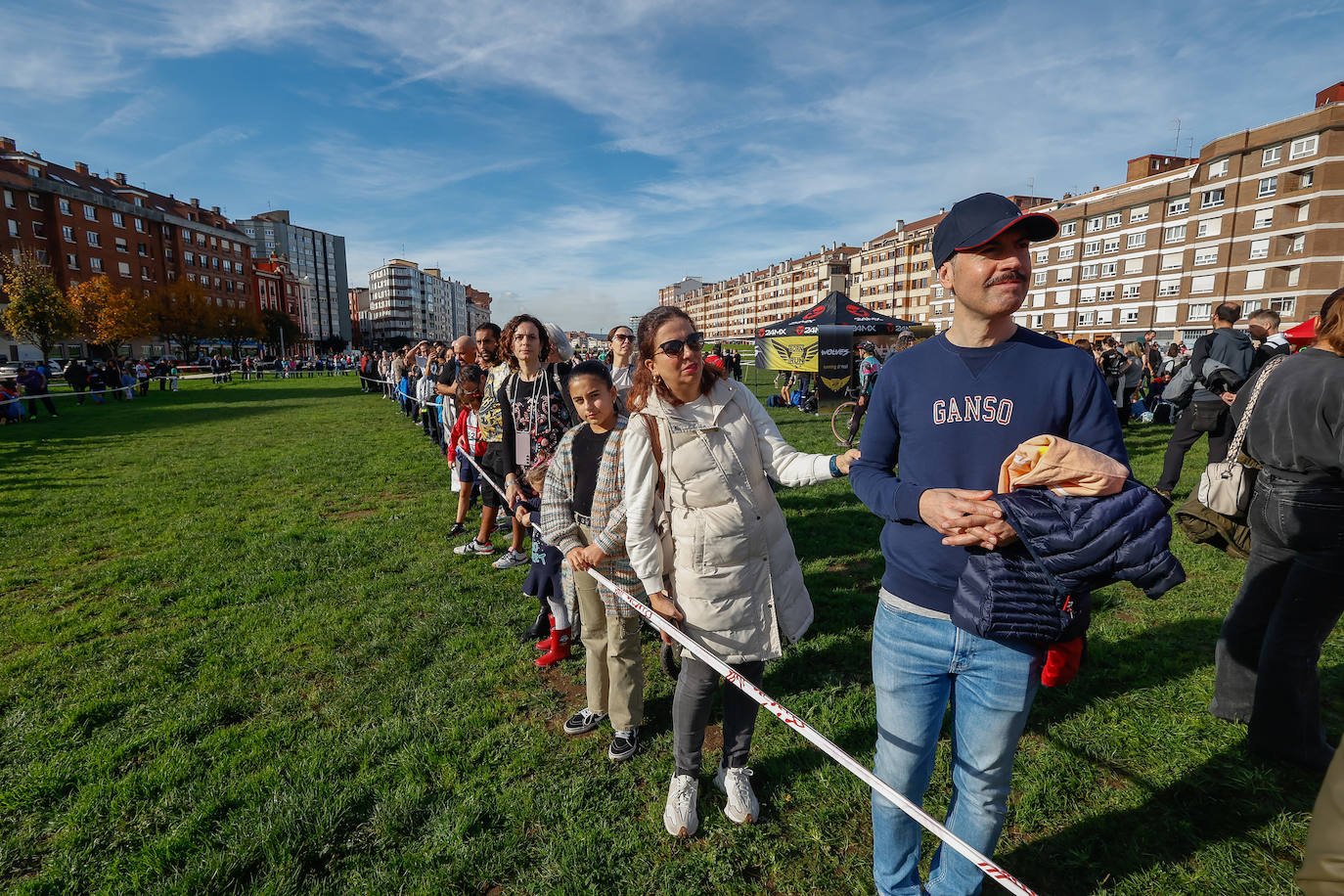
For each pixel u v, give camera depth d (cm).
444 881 213
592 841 229
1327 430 217
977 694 154
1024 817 235
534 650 373
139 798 254
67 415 1828
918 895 183
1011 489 138
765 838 230
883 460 169
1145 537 124
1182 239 4803
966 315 151
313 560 534
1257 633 269
